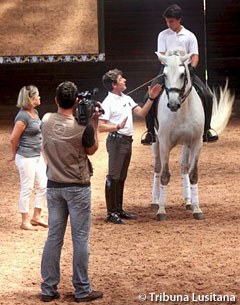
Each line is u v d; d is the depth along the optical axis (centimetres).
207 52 3509
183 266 1120
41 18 3359
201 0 3472
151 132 1501
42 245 1267
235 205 1545
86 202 984
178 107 1357
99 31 3359
